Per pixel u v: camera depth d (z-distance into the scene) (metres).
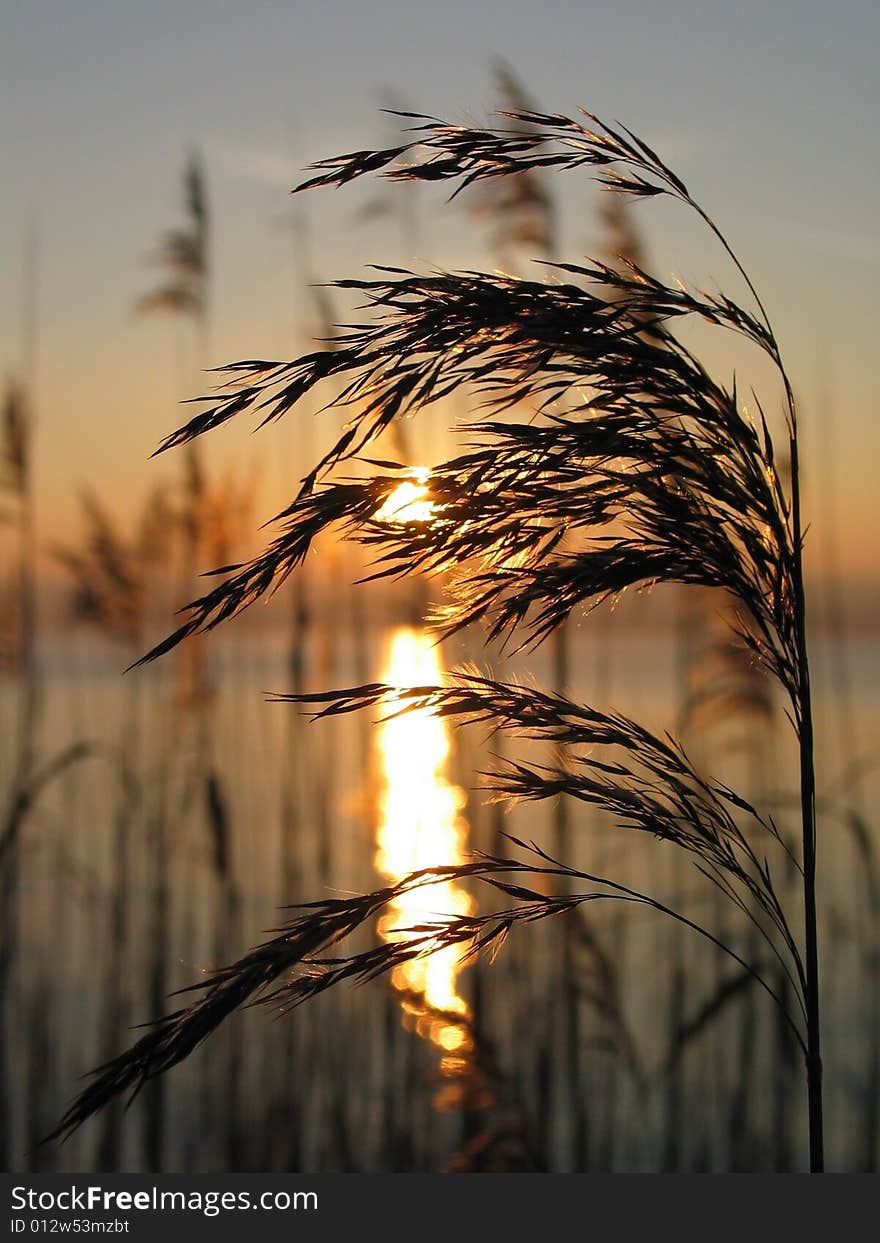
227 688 7.90
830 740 6.57
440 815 6.21
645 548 1.69
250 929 6.84
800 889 6.53
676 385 1.67
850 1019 6.18
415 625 6.12
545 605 1.69
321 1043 5.89
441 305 1.64
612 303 1.70
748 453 1.71
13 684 7.55
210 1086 5.89
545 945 6.00
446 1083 5.09
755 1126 5.60
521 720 1.71
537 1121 5.20
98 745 7.03
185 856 7.01
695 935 6.47
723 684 6.12
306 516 1.59
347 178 1.79
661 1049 5.86
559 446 1.67
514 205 5.62
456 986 5.63
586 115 1.83
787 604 1.74
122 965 6.46
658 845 6.76
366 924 6.05
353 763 7.84
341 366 1.63
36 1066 5.97
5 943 6.48
